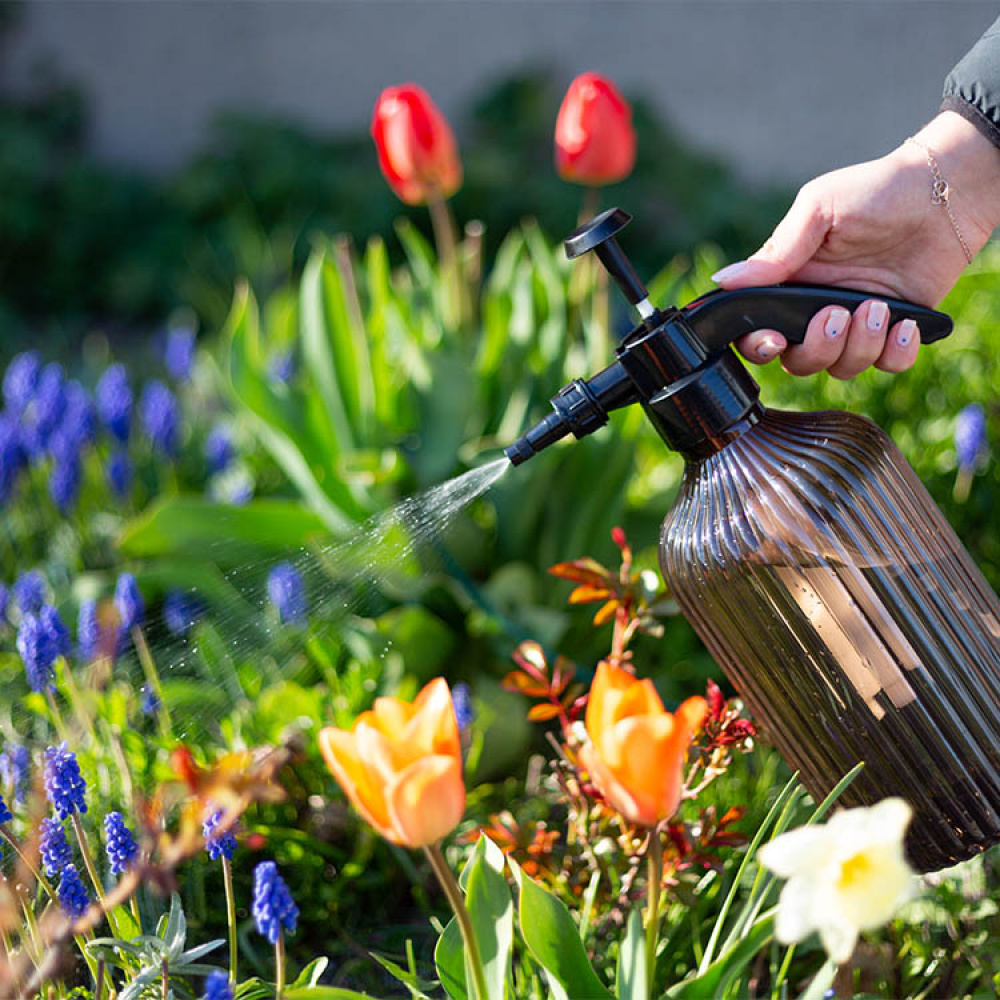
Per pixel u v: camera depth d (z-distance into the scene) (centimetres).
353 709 208
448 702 95
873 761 134
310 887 178
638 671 249
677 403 129
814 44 797
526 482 246
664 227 772
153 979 125
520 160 772
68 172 760
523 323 272
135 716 200
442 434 248
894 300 139
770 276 141
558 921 115
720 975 110
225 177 746
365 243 721
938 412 305
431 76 809
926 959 150
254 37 801
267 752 181
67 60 801
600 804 153
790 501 128
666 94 808
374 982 166
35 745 196
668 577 138
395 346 275
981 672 135
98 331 696
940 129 146
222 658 223
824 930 87
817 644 131
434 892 184
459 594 238
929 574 134
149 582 256
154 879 110
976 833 135
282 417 260
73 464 288
